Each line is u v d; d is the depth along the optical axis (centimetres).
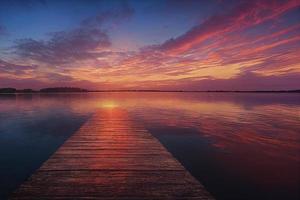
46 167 428
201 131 1179
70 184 357
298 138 1016
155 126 1337
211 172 625
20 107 2792
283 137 1041
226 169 645
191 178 386
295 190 520
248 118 1709
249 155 763
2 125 1398
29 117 1788
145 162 464
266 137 1034
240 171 630
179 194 330
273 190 522
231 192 513
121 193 332
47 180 370
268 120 1597
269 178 585
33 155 776
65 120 1628
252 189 528
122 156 503
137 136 711
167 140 980
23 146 891
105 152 533
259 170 637
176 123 1453
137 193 332
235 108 2722
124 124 953
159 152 538
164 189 345
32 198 313
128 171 414
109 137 696
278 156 763
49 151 824
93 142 630
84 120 1631
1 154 786
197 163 693
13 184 545
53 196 319
